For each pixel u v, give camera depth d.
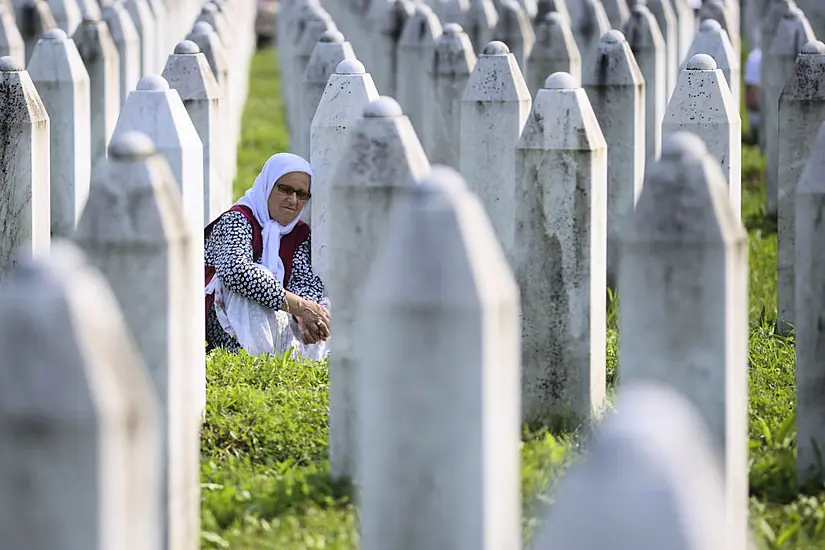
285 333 20.33
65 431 9.50
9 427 9.52
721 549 9.20
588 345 16.92
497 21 32.88
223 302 20.19
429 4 40.09
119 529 9.67
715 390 13.15
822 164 15.23
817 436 15.41
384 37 33.62
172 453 12.99
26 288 9.58
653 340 13.19
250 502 14.77
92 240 12.91
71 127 23.78
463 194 10.94
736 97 27.48
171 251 12.94
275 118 49.69
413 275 10.79
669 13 34.44
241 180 35.62
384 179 14.55
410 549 11.12
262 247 20.45
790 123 22.38
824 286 15.24
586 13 32.75
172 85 23.16
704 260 13.03
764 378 19.17
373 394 11.02
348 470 15.30
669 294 13.12
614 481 9.07
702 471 9.33
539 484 14.70
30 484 9.55
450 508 11.03
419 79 31.55
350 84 21.09
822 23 34.59
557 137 16.77
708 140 21.44
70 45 23.91
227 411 17.62
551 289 16.95
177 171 17.22
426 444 10.95
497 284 10.91
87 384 9.52
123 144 13.04
